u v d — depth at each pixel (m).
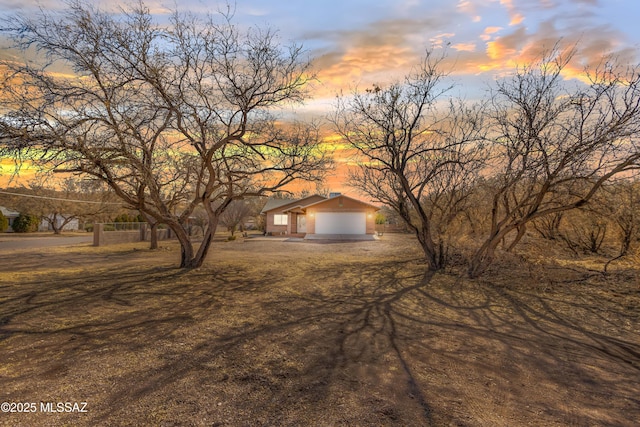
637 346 4.76
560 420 2.85
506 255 10.60
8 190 30.81
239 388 3.22
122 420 2.64
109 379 3.35
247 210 31.92
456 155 10.16
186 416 2.71
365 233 29.00
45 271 10.25
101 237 20.38
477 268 9.61
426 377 3.59
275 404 2.93
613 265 10.03
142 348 4.20
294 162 10.14
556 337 5.06
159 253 16.33
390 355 4.19
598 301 7.04
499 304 6.88
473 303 6.95
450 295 7.59
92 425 2.57
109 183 8.33
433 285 8.62
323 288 8.20
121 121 7.94
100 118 7.59
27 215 35.75
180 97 8.36
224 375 3.49
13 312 5.69
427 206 12.91
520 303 6.94
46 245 20.78
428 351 4.38
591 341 4.92
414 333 5.09
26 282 8.34
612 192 7.91
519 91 8.12
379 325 5.44
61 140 6.76
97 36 7.51
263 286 8.30
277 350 4.25
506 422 2.77
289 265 11.93
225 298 7.00
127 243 22.23
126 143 7.82
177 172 9.89
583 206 8.15
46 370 3.53
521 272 9.62
